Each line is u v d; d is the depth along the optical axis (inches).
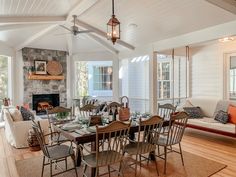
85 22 216.4
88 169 131.0
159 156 140.4
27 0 149.9
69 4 169.6
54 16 194.2
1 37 239.3
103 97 351.9
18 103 285.9
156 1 159.5
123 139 116.0
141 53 264.7
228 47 249.3
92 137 106.3
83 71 349.1
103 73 358.3
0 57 273.4
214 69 266.1
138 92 321.1
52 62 310.0
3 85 277.7
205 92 277.7
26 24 200.2
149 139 129.3
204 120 197.2
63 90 322.0
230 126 172.6
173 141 132.2
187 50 287.7
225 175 122.7
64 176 123.5
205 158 148.9
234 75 250.2
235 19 165.2
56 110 156.4
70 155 113.4
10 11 164.7
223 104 203.8
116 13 185.5
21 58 287.6
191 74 293.9
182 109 221.5
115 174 125.3
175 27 195.8
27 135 177.5
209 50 271.0
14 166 139.5
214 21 174.1
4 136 212.5
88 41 281.7
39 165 140.0
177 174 124.5
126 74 313.7
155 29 208.4
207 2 147.9
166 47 228.8
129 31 221.1
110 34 148.3
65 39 280.5
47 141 175.9
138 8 173.5
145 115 148.6
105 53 315.3
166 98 293.0
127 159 142.9
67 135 109.8
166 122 135.0
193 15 169.5
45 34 230.7
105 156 107.1
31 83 294.8
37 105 301.4
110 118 140.2
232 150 165.3
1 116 251.3
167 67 297.4
